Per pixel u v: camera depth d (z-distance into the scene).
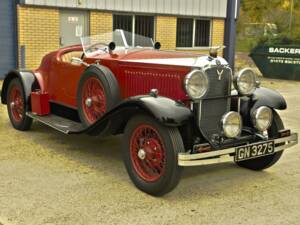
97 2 12.84
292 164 5.44
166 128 4.09
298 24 29.55
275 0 31.75
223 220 3.78
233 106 4.78
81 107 5.36
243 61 20.77
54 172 4.85
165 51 5.49
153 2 14.08
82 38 5.77
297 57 15.15
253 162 5.12
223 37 16.44
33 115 6.21
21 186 4.39
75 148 5.82
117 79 5.25
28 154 5.48
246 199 4.26
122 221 3.71
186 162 3.99
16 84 6.56
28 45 11.79
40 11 11.84
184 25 15.24
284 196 4.36
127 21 13.69
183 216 3.85
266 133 5.06
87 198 4.16
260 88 5.00
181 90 4.59
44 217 3.72
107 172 4.92
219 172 5.07
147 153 4.32
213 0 15.76
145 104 4.15
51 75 6.26
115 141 6.23
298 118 8.40
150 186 4.25
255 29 29.42
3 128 6.79
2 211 3.81
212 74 4.46
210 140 4.37
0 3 11.45
